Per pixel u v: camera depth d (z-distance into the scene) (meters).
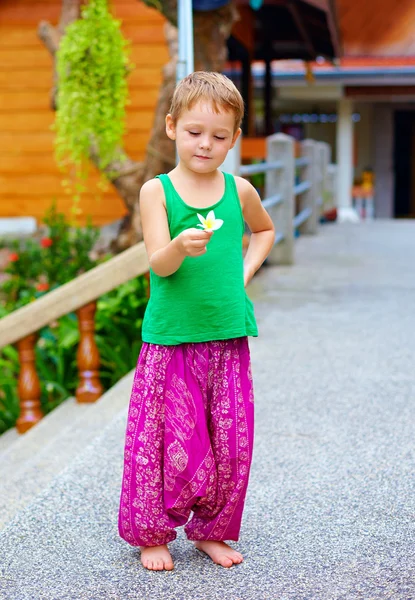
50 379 5.71
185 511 2.48
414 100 19.69
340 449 3.48
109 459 3.42
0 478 3.89
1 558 2.57
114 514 2.89
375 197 20.36
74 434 4.14
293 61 17.11
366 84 16.62
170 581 2.41
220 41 6.55
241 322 2.45
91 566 2.51
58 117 6.60
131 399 2.52
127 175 7.57
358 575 2.42
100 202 9.21
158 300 2.42
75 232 8.53
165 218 2.40
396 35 10.95
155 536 2.47
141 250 4.75
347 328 5.83
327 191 15.16
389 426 3.77
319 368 4.78
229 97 2.31
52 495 3.05
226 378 2.46
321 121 20.28
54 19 9.10
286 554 2.57
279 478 3.18
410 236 11.87
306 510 2.89
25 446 4.38
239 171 6.66
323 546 2.62
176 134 2.38
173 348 2.44
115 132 6.58
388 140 20.11
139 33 8.87
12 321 4.87
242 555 2.57
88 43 6.25
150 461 2.45
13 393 5.84
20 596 2.33
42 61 9.16
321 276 8.09
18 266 7.50
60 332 5.75
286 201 8.71
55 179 9.27
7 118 9.29
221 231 2.41
